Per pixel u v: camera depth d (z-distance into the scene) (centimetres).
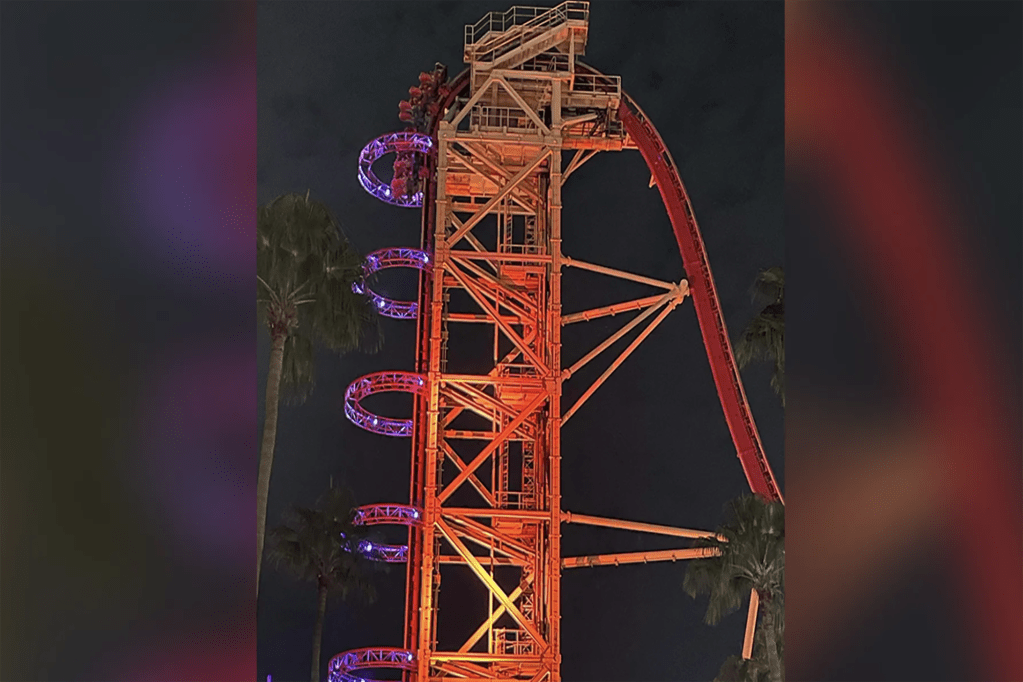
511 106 3161
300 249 3050
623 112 3488
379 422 3450
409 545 3209
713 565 3244
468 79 3391
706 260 3662
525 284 3450
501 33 3134
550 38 3053
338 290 3127
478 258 2933
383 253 3403
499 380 2931
